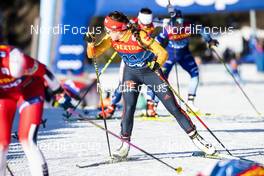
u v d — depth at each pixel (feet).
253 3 167.12
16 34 352.28
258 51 300.61
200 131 81.10
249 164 43.57
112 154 59.93
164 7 164.45
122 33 56.49
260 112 116.57
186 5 166.91
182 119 60.23
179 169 53.16
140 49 56.95
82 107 126.00
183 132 80.07
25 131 43.75
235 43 329.31
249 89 194.90
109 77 225.97
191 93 101.55
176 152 64.64
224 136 76.38
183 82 223.71
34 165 43.91
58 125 88.48
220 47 332.80
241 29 386.52
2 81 42.96
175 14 92.12
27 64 42.24
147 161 59.77
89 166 57.57
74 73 162.20
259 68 300.20
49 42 164.25
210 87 207.62
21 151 66.08
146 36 56.24
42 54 164.86
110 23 56.18
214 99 157.58
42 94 44.83
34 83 44.60
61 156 62.95
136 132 80.33
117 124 89.76
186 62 99.55
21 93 44.37
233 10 167.84
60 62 162.91
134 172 54.75
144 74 58.65
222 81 238.48
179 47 96.89
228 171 42.27
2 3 353.72
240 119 98.17
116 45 57.88
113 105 96.73
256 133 79.36
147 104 97.96
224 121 94.38
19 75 42.24
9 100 44.19
